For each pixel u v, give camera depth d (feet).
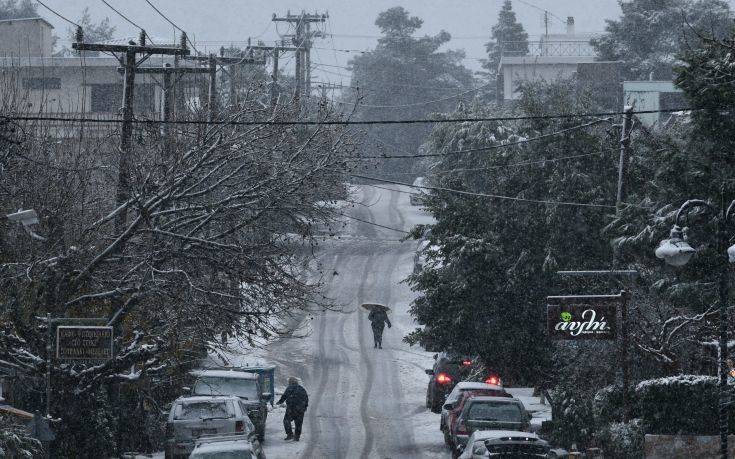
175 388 248.93
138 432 228.22
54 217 195.72
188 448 204.54
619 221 251.39
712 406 189.78
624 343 210.59
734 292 224.53
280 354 375.86
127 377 199.52
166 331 199.52
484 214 303.89
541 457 170.09
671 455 180.65
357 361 368.68
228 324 205.87
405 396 316.19
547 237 299.79
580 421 214.07
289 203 207.72
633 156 304.50
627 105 258.16
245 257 201.36
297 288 207.82
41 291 194.59
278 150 205.57
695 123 238.89
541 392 295.48
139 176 201.77
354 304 463.83
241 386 246.47
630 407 208.74
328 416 282.56
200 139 208.23
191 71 285.64
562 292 294.25
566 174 301.84
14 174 201.36
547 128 316.60
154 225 202.18
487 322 296.92
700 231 231.71
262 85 230.27
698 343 224.53
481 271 296.71
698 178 236.22
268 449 232.53
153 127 219.00
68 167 213.25
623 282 247.91
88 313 214.28
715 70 232.12
